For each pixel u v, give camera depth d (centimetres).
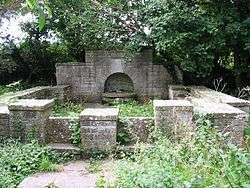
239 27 1129
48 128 705
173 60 1375
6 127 694
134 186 439
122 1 1359
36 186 526
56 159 654
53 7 1459
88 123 667
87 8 1423
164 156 524
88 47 1555
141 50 1451
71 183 537
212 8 1236
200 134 564
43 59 1702
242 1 1210
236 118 638
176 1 1209
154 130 678
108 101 1498
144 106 1227
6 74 1691
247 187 347
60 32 1606
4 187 509
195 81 1378
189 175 443
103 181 513
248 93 1217
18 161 595
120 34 1452
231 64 1365
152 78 1540
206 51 1171
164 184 404
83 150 668
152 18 1207
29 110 677
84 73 1570
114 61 1555
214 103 772
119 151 664
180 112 659
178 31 1176
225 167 418
